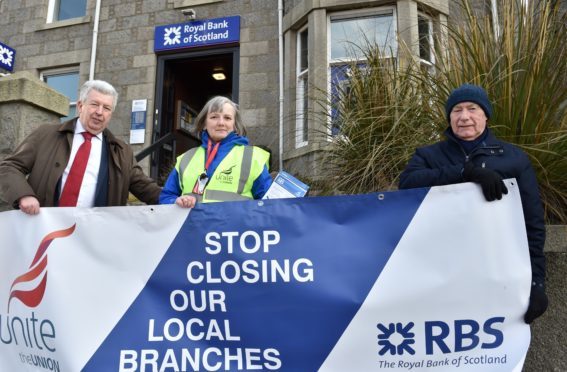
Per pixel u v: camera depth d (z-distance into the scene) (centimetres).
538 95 276
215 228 200
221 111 253
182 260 199
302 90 696
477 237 179
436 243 182
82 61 828
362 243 187
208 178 242
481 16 341
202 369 188
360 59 418
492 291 176
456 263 179
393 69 377
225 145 251
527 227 187
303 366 181
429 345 177
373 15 665
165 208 205
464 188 183
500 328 175
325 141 389
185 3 791
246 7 766
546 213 273
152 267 201
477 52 302
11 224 221
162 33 793
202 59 803
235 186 240
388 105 349
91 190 250
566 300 232
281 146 647
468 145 205
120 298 200
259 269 192
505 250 177
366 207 190
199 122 264
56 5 897
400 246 184
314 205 194
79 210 211
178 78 855
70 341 198
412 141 318
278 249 192
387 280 182
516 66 285
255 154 250
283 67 724
